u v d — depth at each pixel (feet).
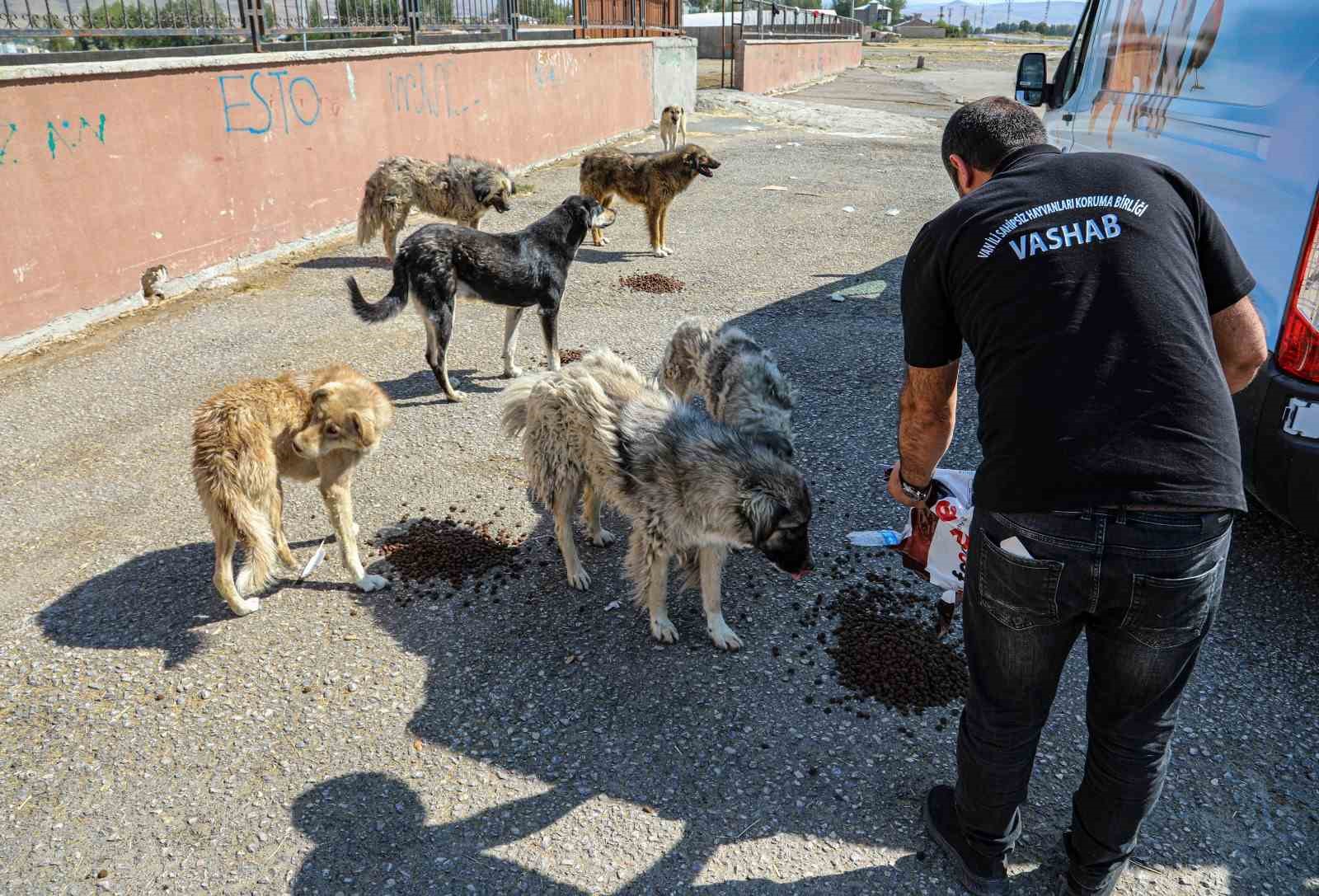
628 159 34.01
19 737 10.73
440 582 13.99
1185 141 14.23
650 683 11.74
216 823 9.55
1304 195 10.61
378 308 19.27
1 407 20.21
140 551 14.78
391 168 30.58
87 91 24.14
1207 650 12.05
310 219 33.27
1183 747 10.44
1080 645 12.38
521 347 24.25
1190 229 7.19
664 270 31.83
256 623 12.92
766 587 13.87
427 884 8.81
